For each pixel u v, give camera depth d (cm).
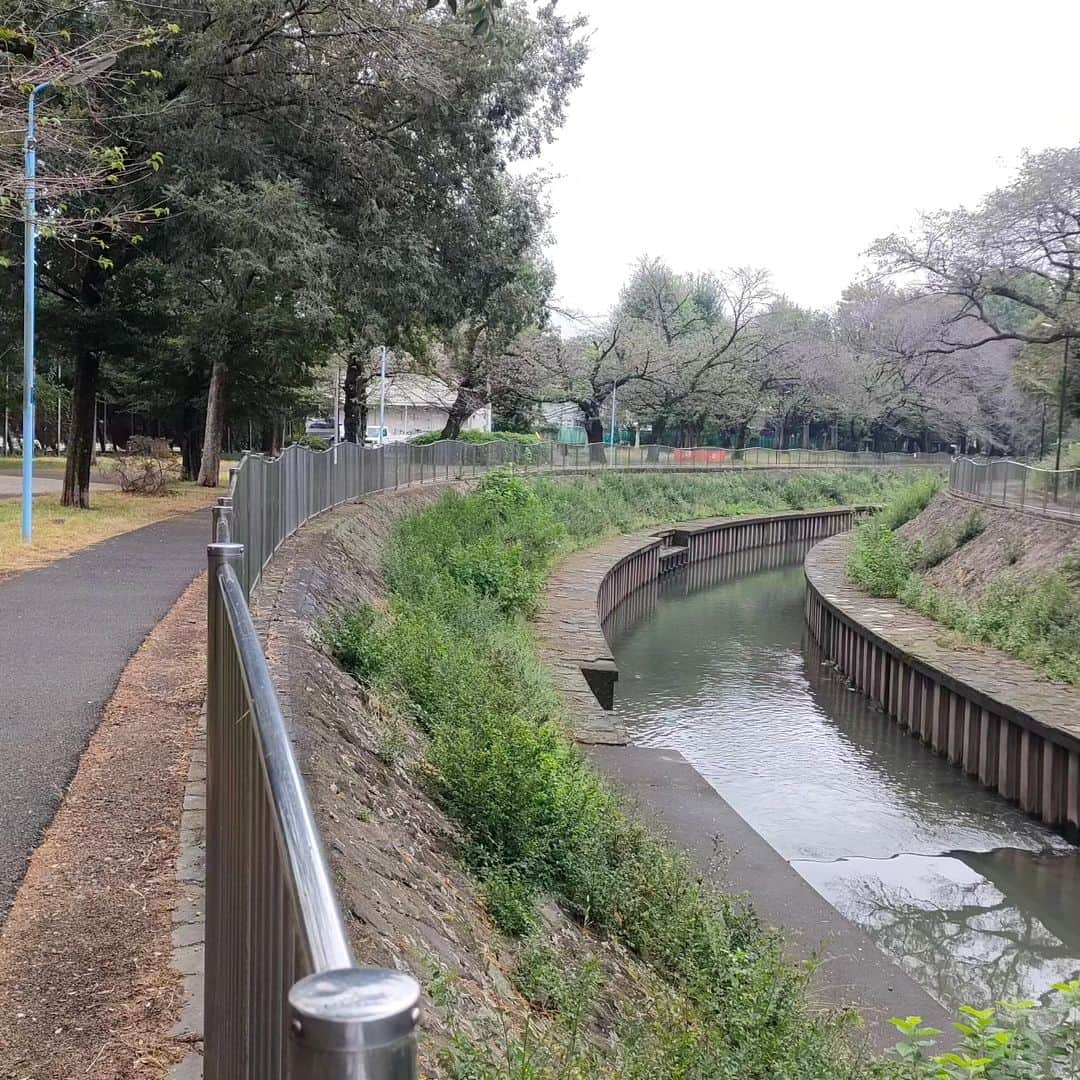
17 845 486
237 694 242
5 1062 322
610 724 1450
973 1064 495
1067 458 3681
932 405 6475
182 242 1884
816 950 905
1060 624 1911
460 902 612
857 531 3869
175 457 3412
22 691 752
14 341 2262
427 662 1102
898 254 2817
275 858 150
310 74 1922
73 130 1246
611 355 5469
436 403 6059
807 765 1648
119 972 376
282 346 2541
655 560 3853
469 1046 386
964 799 1519
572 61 2269
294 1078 84
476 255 2198
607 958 682
